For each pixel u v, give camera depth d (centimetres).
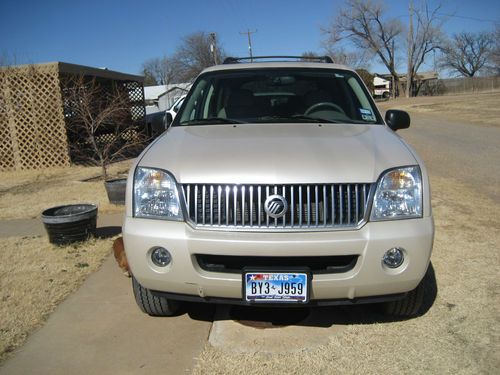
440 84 6272
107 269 436
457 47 7388
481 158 1030
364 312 345
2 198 791
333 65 449
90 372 279
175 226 277
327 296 277
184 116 406
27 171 1110
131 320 340
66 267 441
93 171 1069
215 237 269
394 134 350
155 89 4128
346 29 6131
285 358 288
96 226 541
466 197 682
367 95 416
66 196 782
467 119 2081
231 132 343
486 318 332
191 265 273
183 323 335
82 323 336
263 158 286
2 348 304
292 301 272
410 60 5947
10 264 450
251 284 271
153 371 278
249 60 500
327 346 301
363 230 272
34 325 334
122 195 683
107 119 1129
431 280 396
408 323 328
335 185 274
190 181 279
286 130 345
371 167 282
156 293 296
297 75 427
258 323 331
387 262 274
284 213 270
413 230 274
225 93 417
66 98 1092
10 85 1108
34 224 611
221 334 317
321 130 345
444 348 297
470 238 500
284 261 275
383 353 293
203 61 4925
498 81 5956
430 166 946
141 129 1611
